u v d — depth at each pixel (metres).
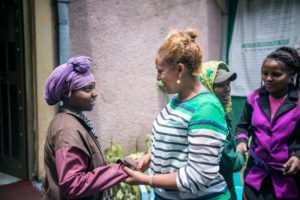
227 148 1.79
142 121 4.07
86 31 3.53
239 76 4.51
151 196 2.85
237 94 4.54
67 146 1.49
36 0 3.22
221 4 4.52
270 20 4.12
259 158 2.06
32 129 3.52
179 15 4.20
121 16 3.74
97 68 3.65
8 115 3.82
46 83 1.64
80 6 3.45
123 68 3.83
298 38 3.86
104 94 3.73
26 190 3.44
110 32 3.69
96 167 1.62
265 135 2.03
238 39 4.50
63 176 1.45
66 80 1.59
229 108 2.13
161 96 4.20
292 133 1.94
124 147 3.95
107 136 3.81
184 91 1.48
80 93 1.61
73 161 1.48
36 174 3.57
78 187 1.46
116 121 3.86
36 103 3.39
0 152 4.00
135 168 1.58
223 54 4.62
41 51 3.30
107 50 3.70
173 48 1.40
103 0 3.59
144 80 4.02
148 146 3.95
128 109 3.93
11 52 3.63
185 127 1.41
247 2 4.36
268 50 4.16
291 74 2.03
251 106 2.20
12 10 3.50
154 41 4.04
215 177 1.40
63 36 3.32
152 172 1.58
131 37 3.85
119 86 3.83
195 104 1.41
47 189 1.65
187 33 1.47
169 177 1.42
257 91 2.22
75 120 1.60
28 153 3.57
